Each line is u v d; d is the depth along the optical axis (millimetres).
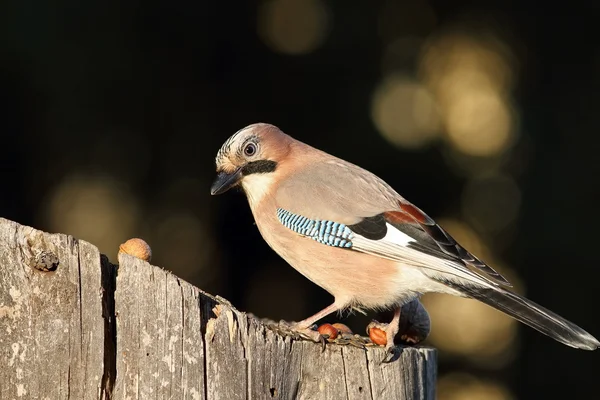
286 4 14539
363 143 13742
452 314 13641
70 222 14523
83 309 4352
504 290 6047
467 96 14539
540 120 13539
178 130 14219
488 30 14445
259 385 4641
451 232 13828
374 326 5762
